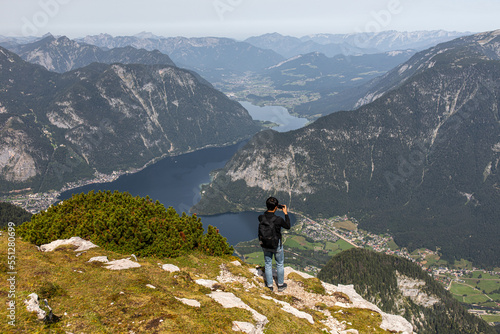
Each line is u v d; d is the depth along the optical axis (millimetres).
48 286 13094
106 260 18031
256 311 14828
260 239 18422
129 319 11617
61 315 11438
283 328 14500
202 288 16516
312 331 15305
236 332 12430
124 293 13508
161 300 13289
